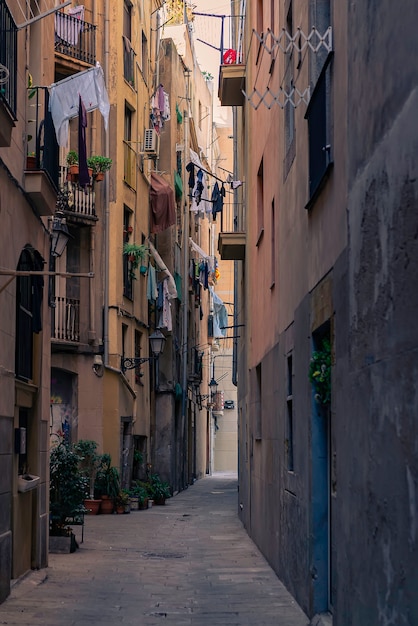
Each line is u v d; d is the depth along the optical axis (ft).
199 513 88.48
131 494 95.09
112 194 96.73
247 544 59.06
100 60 97.19
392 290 19.17
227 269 220.64
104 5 98.17
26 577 41.01
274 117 48.26
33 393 44.80
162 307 117.80
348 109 24.58
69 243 91.91
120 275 97.55
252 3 64.59
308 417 33.17
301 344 35.55
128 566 47.14
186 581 42.22
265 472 51.70
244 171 78.18
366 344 21.97
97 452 90.12
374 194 21.04
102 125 96.37
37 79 45.50
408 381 17.79
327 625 28.73
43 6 46.11
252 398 63.87
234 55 80.02
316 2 31.63
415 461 17.20
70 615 33.06
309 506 32.65
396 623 18.66
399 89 18.54
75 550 53.42
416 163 17.21
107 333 92.68
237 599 37.09
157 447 126.11
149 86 118.32
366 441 21.94
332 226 27.76
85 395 90.48
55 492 52.85
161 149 132.77
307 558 33.06
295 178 37.91
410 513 17.58
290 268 39.83
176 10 156.56
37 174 40.16
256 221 61.77
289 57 40.98
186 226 144.66
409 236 17.74
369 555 21.50
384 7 19.89
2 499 35.32
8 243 37.01
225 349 228.84
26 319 42.68
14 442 39.68
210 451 211.82
